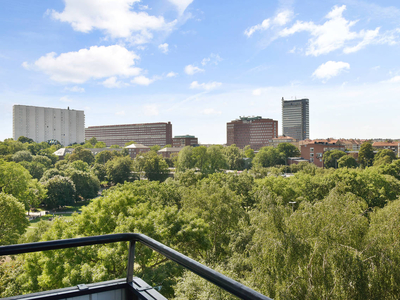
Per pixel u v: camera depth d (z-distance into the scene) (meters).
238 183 45.78
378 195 44.62
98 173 85.81
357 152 119.06
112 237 1.81
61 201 57.25
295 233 11.74
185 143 191.00
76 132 184.75
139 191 38.19
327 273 9.91
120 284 1.92
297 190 44.47
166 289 12.80
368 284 9.04
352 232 10.70
